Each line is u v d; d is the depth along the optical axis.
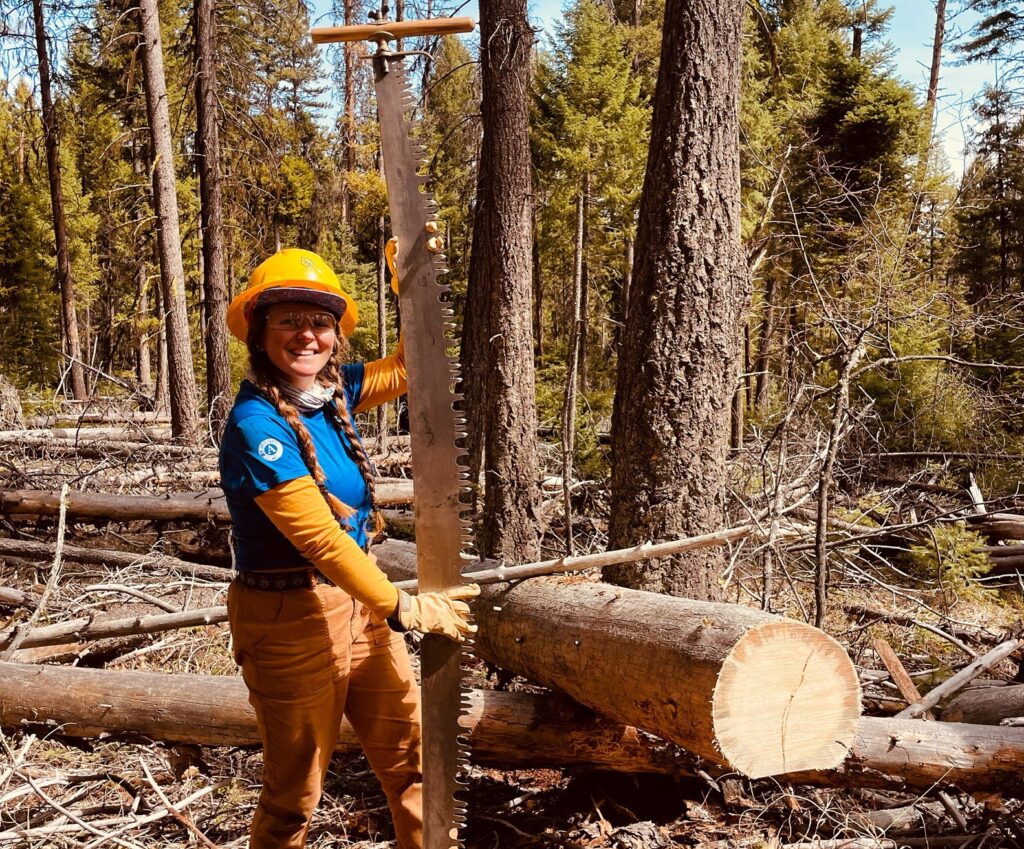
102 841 2.98
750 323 12.11
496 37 6.39
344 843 3.21
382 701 2.68
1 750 3.60
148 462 9.39
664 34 3.76
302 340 2.39
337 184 22.70
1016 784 3.13
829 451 4.49
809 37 18.45
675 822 3.25
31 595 5.35
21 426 12.00
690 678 2.66
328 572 2.31
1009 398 10.84
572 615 3.22
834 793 3.34
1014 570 7.46
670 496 3.71
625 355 3.87
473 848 3.16
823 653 2.68
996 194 19.81
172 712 3.48
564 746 3.31
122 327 26.59
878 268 6.18
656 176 3.75
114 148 15.33
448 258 22.06
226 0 13.02
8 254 26.62
